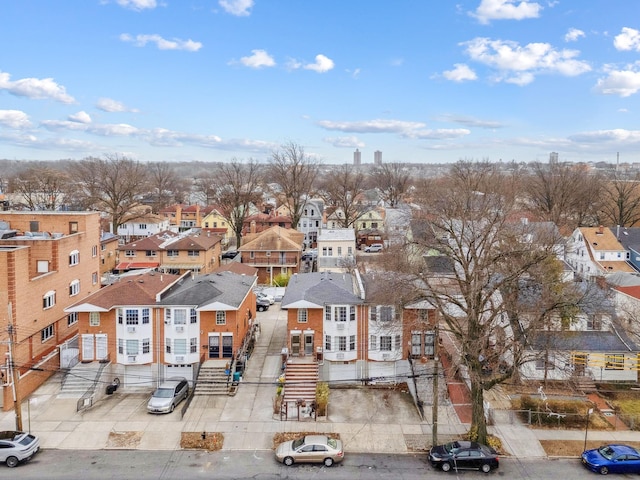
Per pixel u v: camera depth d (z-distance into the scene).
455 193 39.50
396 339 39.09
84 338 38.66
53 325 42.38
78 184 127.75
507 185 91.00
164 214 120.44
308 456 27.80
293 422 32.75
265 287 66.88
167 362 38.94
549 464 28.05
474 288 28.80
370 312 39.12
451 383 37.00
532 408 33.47
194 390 36.56
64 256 44.31
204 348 39.34
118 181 104.88
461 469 27.23
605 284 44.22
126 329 38.44
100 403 35.84
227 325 39.28
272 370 40.12
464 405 35.00
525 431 31.55
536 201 103.44
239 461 28.27
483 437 29.33
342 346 39.22
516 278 30.12
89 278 49.62
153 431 31.48
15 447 27.62
